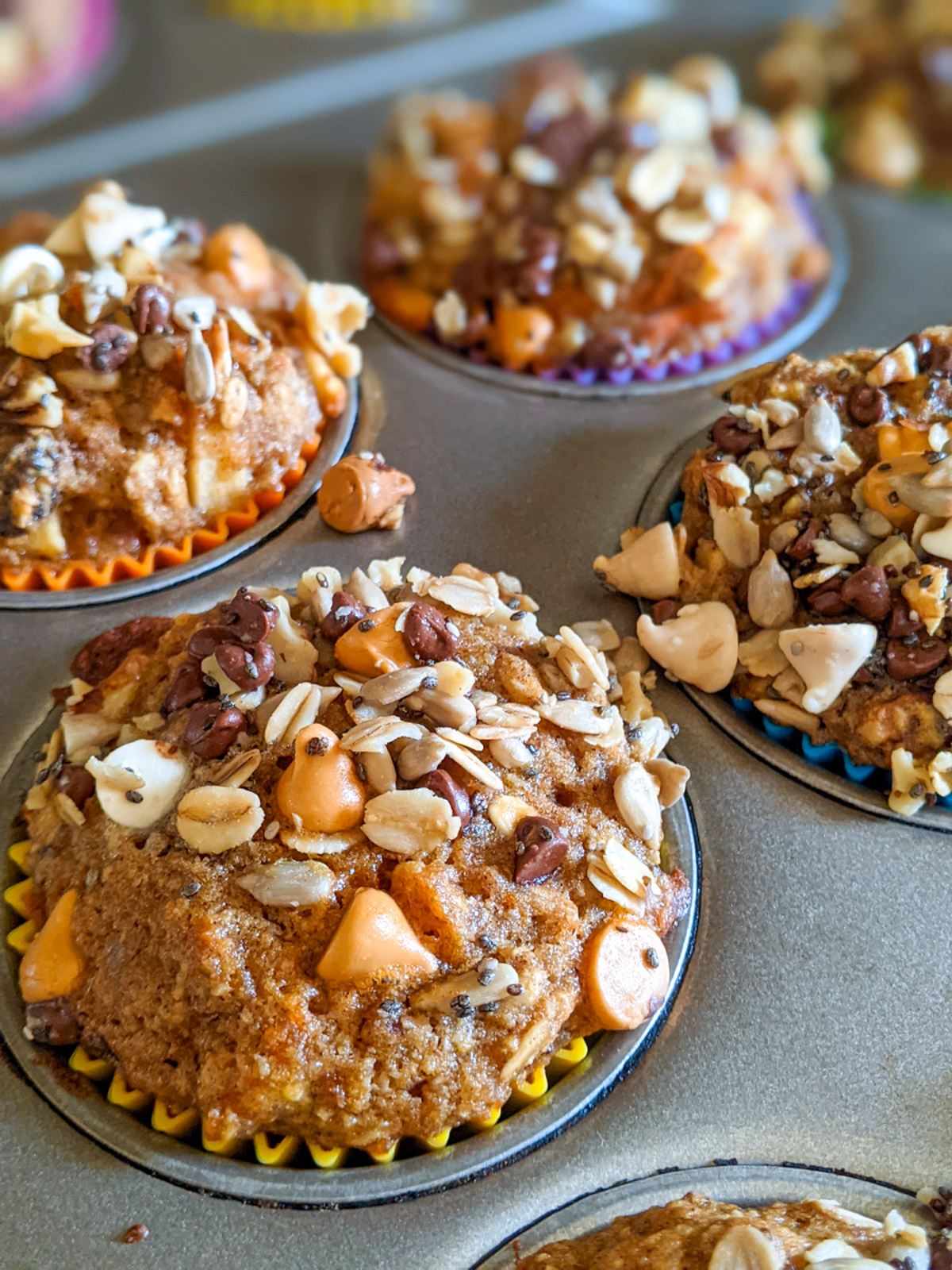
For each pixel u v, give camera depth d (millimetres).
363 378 226
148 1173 157
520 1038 156
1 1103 161
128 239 203
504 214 236
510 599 193
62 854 169
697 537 199
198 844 159
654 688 193
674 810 183
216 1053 154
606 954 162
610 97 261
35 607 195
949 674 179
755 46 293
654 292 230
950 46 280
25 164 249
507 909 160
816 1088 167
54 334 186
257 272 212
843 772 190
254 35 273
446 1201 158
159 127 258
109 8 261
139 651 182
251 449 200
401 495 205
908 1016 172
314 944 156
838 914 179
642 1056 169
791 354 204
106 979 160
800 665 184
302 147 261
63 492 192
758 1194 160
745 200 240
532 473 214
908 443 186
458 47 280
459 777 165
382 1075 153
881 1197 160
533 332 225
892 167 272
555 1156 162
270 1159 158
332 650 176
